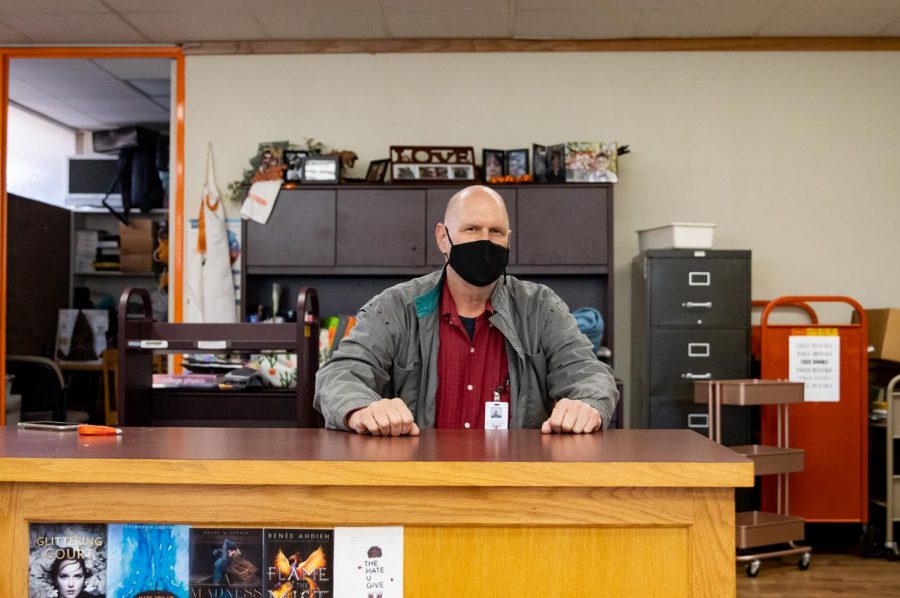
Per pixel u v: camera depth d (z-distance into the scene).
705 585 1.33
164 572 1.36
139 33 5.01
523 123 5.04
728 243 5.02
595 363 2.10
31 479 1.34
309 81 5.10
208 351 3.49
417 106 5.06
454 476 1.30
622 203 5.03
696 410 4.45
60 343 7.00
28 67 5.73
